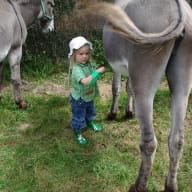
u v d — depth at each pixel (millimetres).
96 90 3186
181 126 2232
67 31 5207
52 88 4617
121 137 3391
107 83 4664
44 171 2912
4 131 3553
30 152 3172
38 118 3803
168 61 2174
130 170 2871
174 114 2229
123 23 1845
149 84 2156
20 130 3572
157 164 2932
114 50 2473
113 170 2875
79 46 2771
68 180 2797
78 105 3107
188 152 3105
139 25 2104
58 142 3311
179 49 2092
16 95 3938
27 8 4055
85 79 2787
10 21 3631
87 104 3176
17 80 3898
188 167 2896
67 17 4441
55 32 5191
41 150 3205
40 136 3465
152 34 1898
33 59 5176
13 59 3857
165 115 3768
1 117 3779
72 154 3117
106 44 2621
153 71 2123
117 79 3465
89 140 3350
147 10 2125
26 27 4238
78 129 3230
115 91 3543
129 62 2221
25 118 3793
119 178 2775
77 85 2990
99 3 1809
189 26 2033
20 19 3830
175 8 2039
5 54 3615
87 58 2879
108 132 3473
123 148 3199
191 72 2152
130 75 2240
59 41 5277
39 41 5242
